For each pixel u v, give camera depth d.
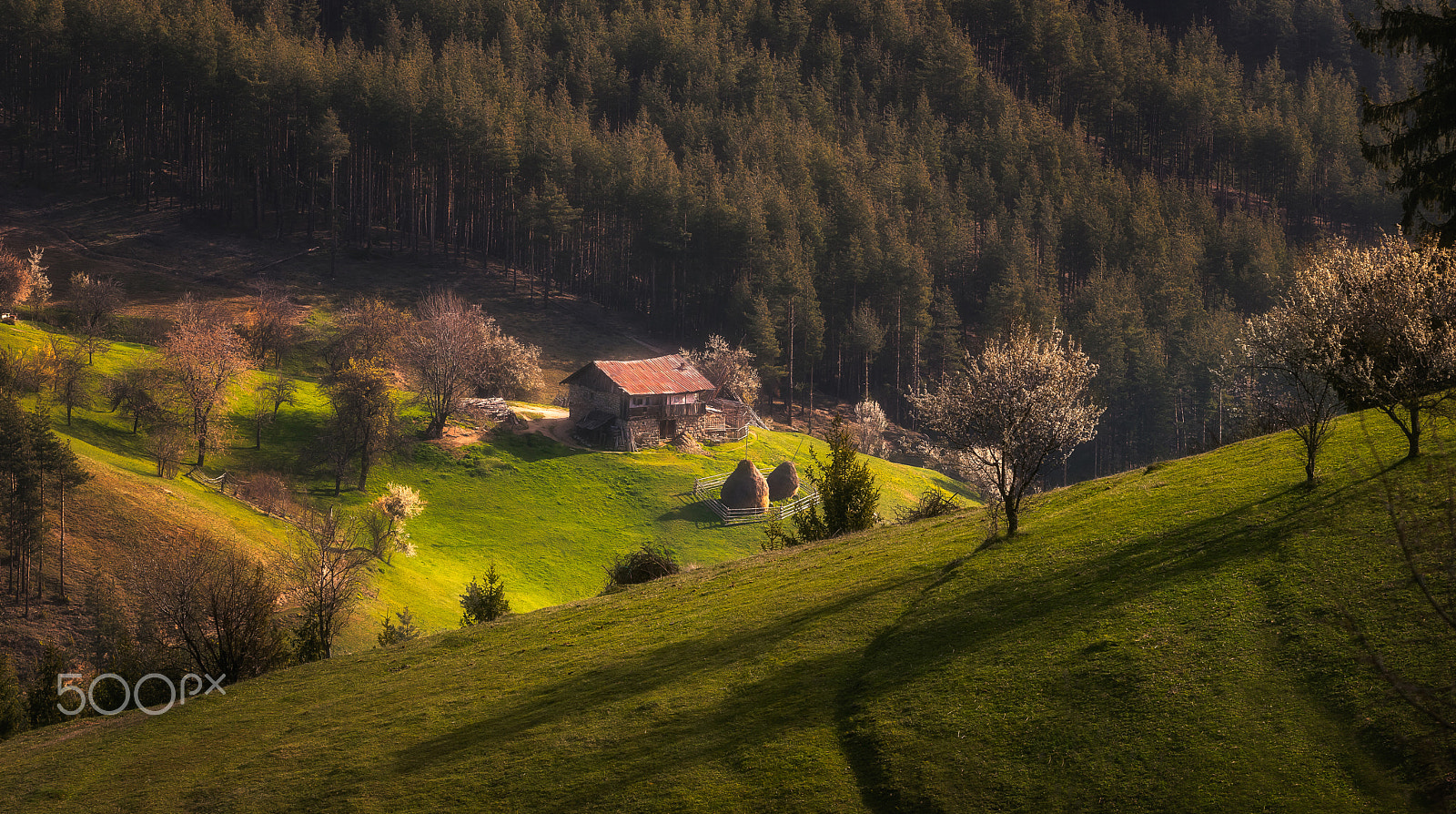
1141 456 168.50
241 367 105.50
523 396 140.25
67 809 24.00
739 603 32.12
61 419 96.56
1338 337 25.59
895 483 123.81
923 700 19.44
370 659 35.28
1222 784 14.58
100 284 134.38
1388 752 14.09
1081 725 17.08
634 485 110.12
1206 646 18.53
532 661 30.66
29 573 66.00
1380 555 19.91
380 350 125.56
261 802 21.94
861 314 174.62
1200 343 168.00
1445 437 26.70
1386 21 42.09
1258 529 23.75
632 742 21.02
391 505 88.44
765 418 156.62
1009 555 28.17
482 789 20.19
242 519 83.31
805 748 18.73
